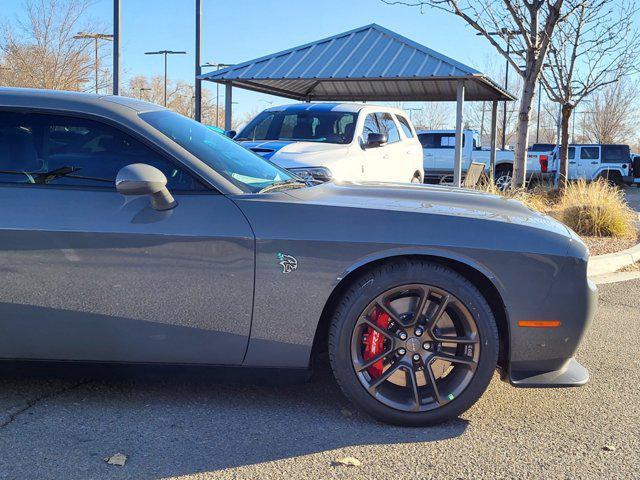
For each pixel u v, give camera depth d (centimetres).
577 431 339
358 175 808
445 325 339
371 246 327
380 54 1266
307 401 371
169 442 319
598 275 780
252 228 329
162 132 354
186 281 328
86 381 391
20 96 350
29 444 313
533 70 1096
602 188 1116
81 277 328
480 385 333
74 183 339
